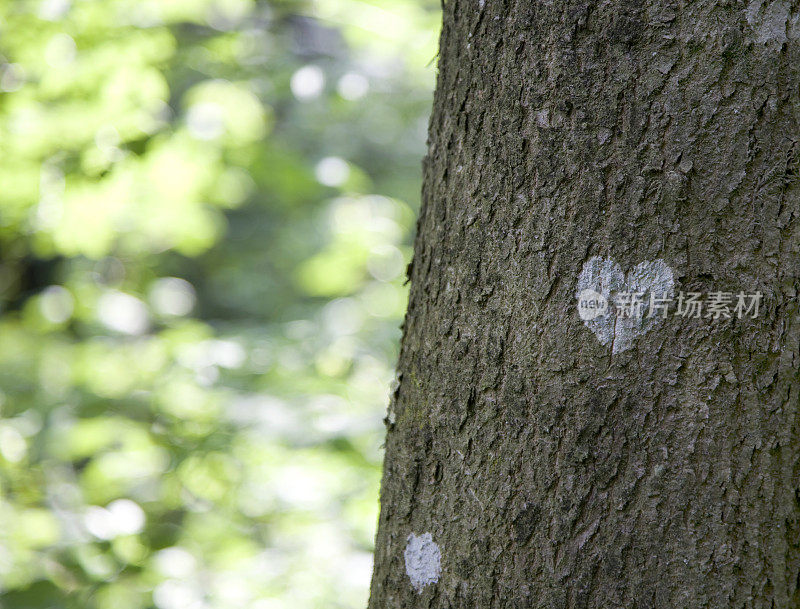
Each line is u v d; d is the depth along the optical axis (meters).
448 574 2.31
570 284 2.27
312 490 3.89
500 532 2.29
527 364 2.28
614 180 2.26
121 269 6.50
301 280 7.22
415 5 4.90
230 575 3.51
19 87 3.94
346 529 3.85
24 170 4.11
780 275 2.25
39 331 5.66
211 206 5.75
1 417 4.94
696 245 2.25
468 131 2.32
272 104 6.28
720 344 2.25
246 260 9.21
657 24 2.26
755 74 2.25
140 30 4.12
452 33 2.35
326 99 5.96
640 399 2.26
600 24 2.27
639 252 2.26
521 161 2.29
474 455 2.30
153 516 3.82
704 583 2.25
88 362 4.62
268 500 3.94
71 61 3.97
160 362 4.49
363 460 4.07
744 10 2.25
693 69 2.25
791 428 2.24
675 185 2.25
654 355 2.26
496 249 2.30
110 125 4.04
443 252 2.33
